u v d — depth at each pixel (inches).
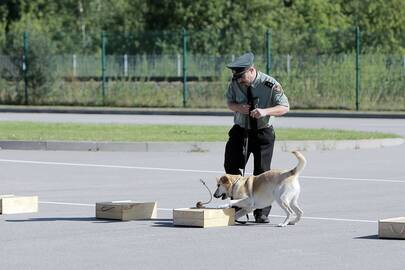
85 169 748.0
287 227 480.1
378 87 1524.4
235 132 508.4
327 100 1536.7
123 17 2628.0
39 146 898.1
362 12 2536.9
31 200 535.5
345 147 924.0
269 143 506.6
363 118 1408.7
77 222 495.8
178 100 1605.6
